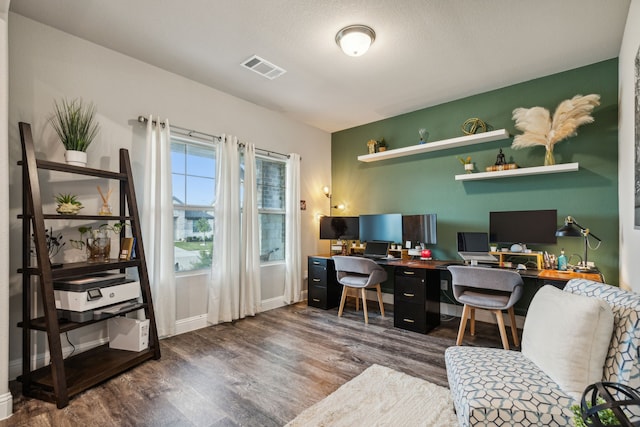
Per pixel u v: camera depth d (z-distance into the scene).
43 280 1.90
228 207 3.49
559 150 3.10
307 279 4.47
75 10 2.23
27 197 2.01
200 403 1.92
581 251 2.98
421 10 2.21
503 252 3.17
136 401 1.94
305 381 2.18
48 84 2.41
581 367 1.27
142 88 2.95
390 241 4.02
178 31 2.49
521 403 1.24
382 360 2.51
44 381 2.01
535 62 2.93
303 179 4.66
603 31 2.44
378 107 4.07
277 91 3.61
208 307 3.40
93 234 2.43
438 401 1.90
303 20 2.33
